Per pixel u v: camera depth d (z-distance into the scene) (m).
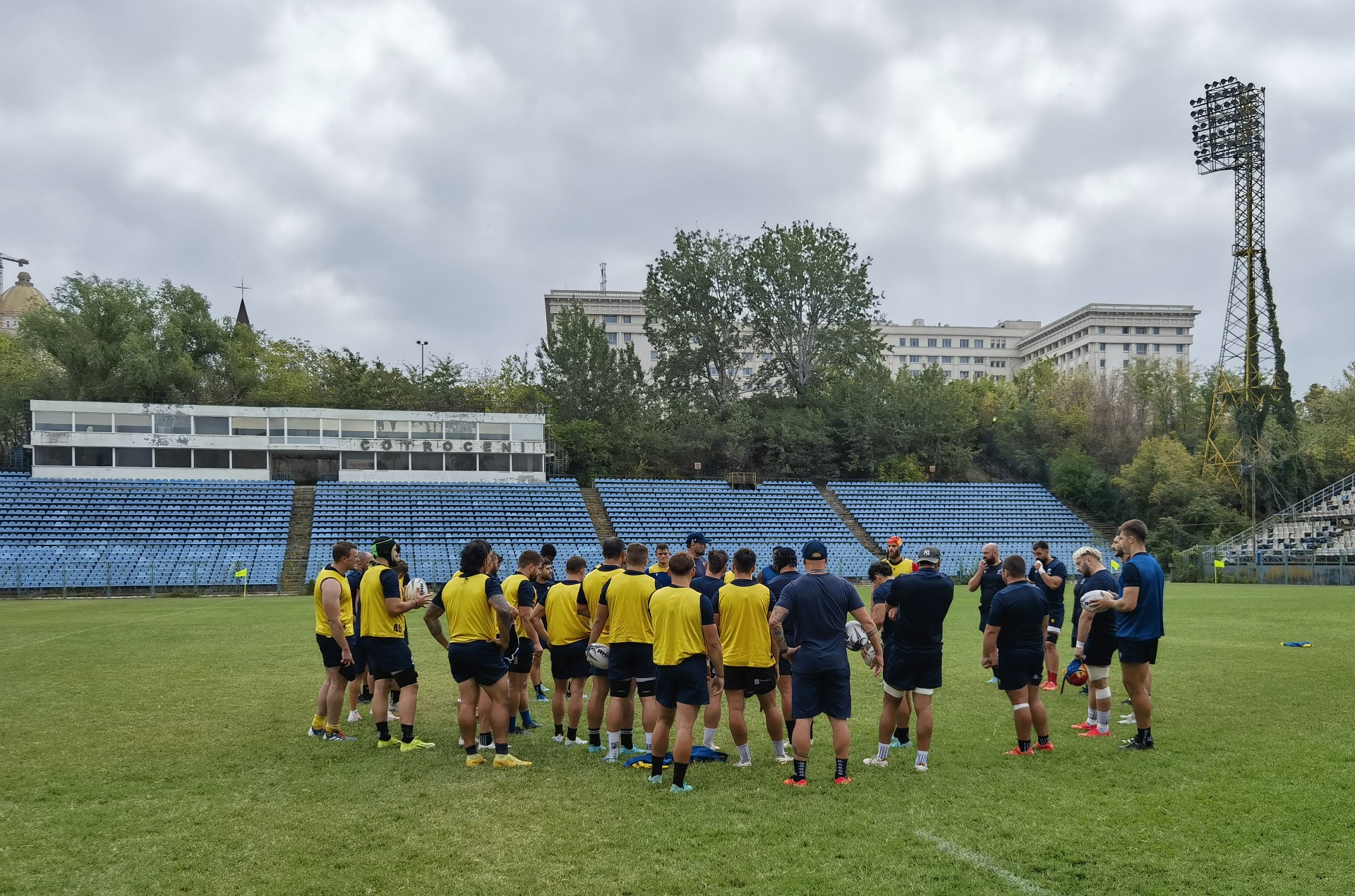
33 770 7.22
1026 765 7.29
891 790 6.56
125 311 46.53
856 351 54.00
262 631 18.20
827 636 6.86
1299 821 5.68
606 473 49.78
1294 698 9.93
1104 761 7.37
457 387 53.41
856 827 5.70
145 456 39.66
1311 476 42.91
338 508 39.19
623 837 5.52
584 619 8.35
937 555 7.20
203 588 32.44
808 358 54.22
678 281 54.09
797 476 52.06
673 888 4.70
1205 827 5.61
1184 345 117.25
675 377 55.38
